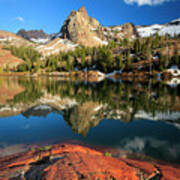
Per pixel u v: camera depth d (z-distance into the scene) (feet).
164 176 15.53
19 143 27.02
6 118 44.45
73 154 18.95
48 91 107.86
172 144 25.75
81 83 187.21
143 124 37.42
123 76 283.18
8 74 407.64
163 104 59.88
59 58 449.06
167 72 231.09
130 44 458.50
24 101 70.59
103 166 15.67
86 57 420.77
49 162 17.01
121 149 24.21
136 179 14.14
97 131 33.14
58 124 38.63
